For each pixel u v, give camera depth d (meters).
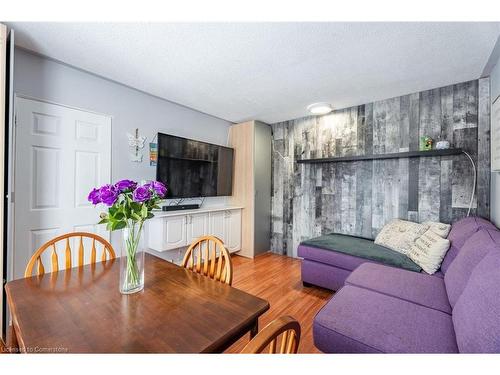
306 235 3.63
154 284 1.15
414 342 1.09
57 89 2.13
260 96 2.86
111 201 1.02
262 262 3.50
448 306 1.39
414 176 2.69
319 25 1.58
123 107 2.61
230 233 3.62
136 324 0.83
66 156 2.20
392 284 1.67
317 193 3.51
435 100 2.57
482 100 2.31
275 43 1.79
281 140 3.95
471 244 1.48
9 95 1.66
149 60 2.06
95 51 1.93
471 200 2.37
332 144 3.36
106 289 1.09
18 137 1.93
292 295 2.44
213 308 0.94
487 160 2.29
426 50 1.87
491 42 1.75
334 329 1.23
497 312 0.83
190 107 3.28
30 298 0.99
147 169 2.85
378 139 2.95
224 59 2.02
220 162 3.69
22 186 1.95
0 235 1.57
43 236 2.07
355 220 3.13
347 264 2.34
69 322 0.83
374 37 1.71
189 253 1.52
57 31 1.67
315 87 2.58
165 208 3.04
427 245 2.05
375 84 2.49
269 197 4.05
